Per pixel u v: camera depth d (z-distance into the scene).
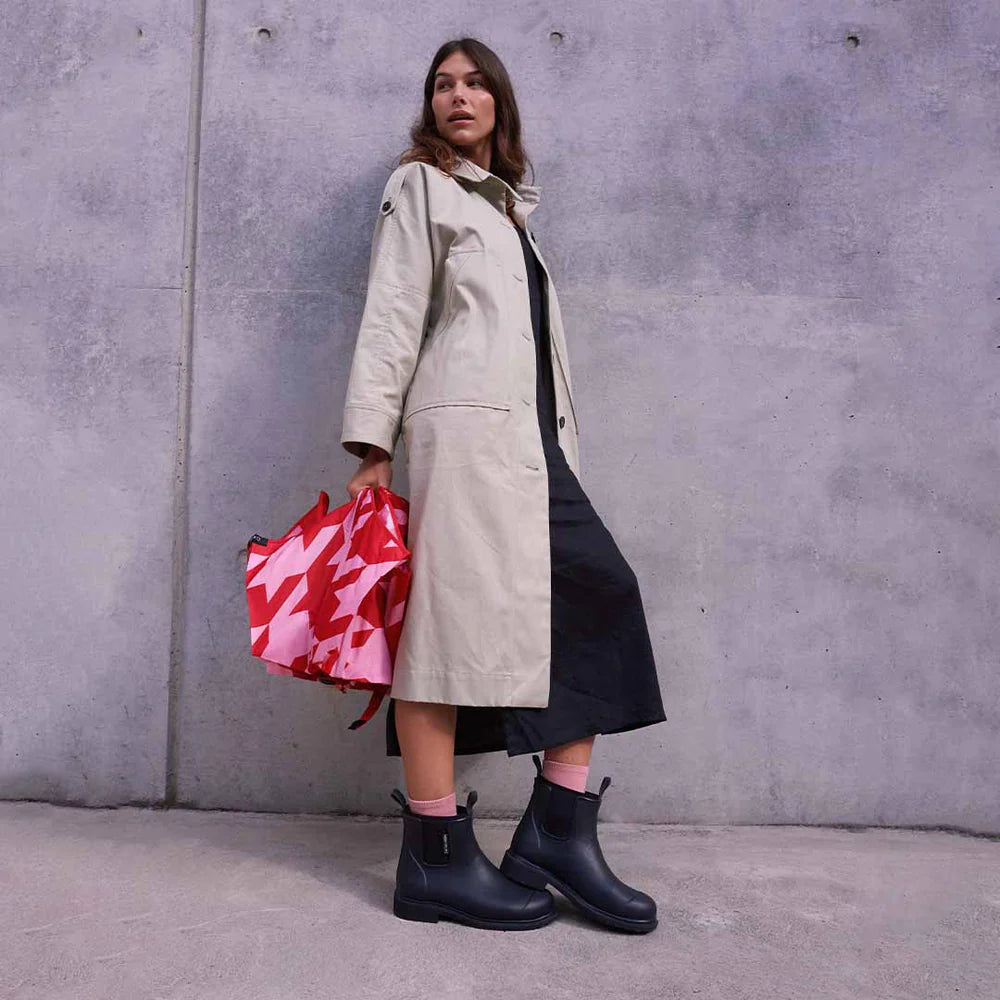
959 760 2.20
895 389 2.24
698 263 2.24
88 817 2.08
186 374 2.20
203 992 1.31
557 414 1.84
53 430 2.18
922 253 2.26
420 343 1.70
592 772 2.18
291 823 2.10
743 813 2.19
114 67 2.22
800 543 2.22
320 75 2.22
